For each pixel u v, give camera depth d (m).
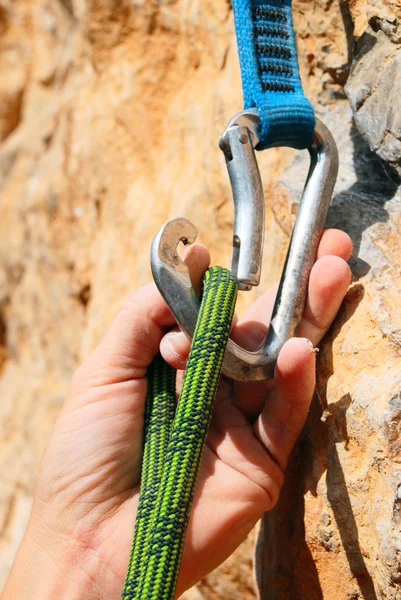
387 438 0.87
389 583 0.86
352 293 1.02
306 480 1.02
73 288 1.98
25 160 2.31
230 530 1.00
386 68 1.08
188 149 1.60
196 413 0.89
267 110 1.00
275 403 0.98
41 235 2.07
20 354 2.33
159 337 1.10
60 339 2.09
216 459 1.04
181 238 0.98
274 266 1.26
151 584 0.83
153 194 1.67
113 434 1.08
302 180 1.23
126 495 1.07
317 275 0.99
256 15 1.02
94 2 1.76
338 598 0.97
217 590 1.39
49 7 2.25
